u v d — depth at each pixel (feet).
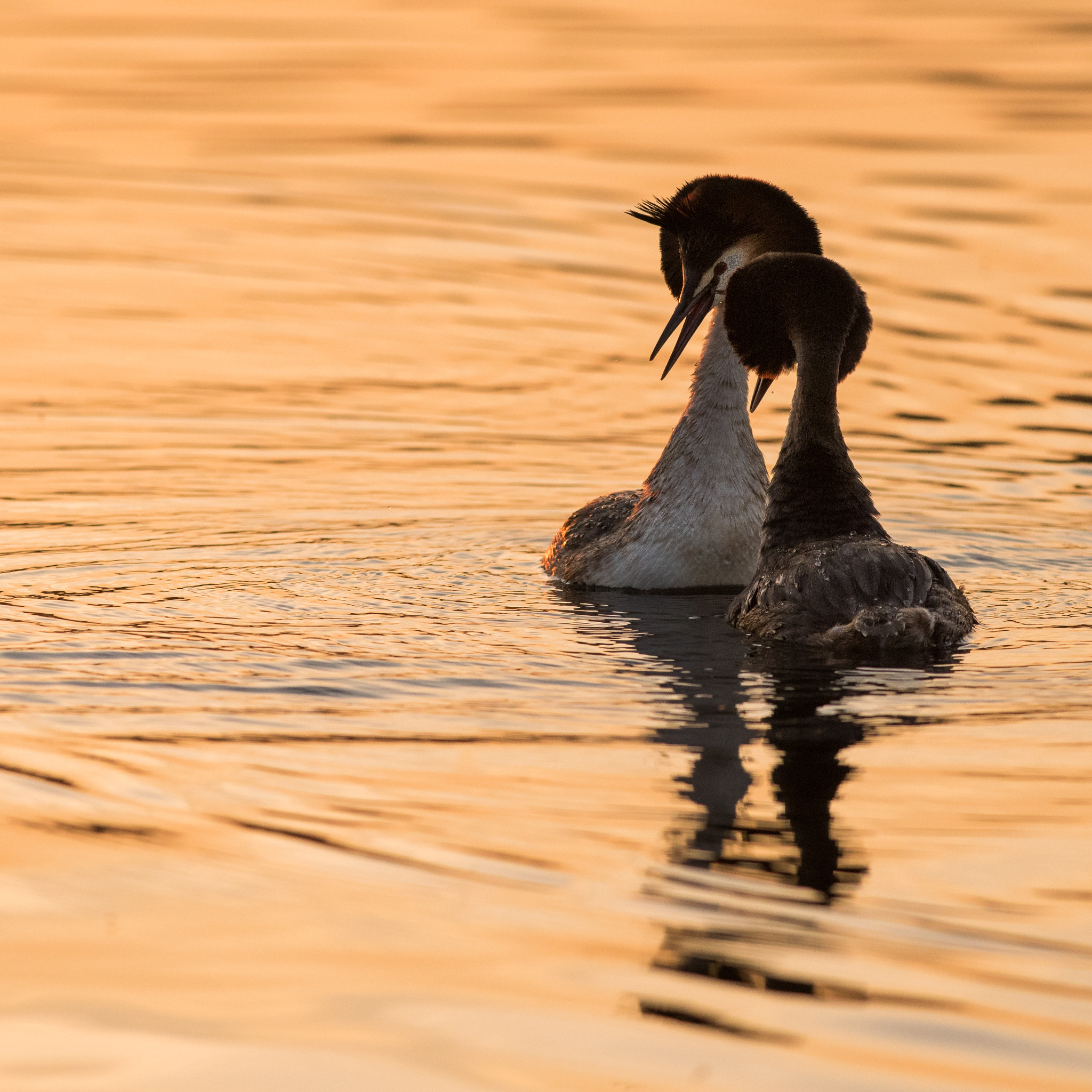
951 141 96.84
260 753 29.78
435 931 23.09
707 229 45.52
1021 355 67.10
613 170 92.53
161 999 21.42
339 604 40.14
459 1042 20.47
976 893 24.08
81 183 93.04
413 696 33.19
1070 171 90.99
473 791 28.04
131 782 28.35
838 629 36.14
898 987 21.52
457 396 63.00
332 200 89.97
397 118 104.12
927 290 74.13
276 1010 21.18
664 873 24.90
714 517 43.34
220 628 37.70
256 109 106.42
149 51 122.31
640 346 70.03
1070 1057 19.89
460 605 40.57
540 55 120.47
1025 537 47.29
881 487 52.65
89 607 39.11
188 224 86.12
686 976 21.86
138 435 56.90
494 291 76.74
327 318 72.90
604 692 33.53
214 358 67.00
